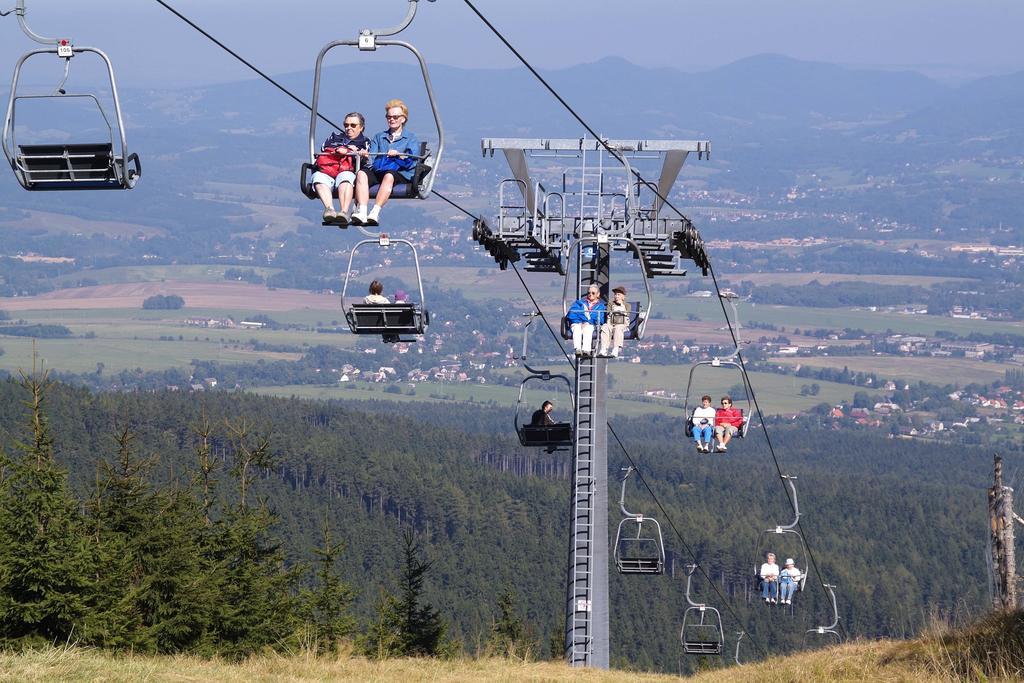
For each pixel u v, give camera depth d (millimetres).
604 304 40969
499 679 33812
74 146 21219
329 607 63844
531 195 50094
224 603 50688
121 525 49469
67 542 40781
